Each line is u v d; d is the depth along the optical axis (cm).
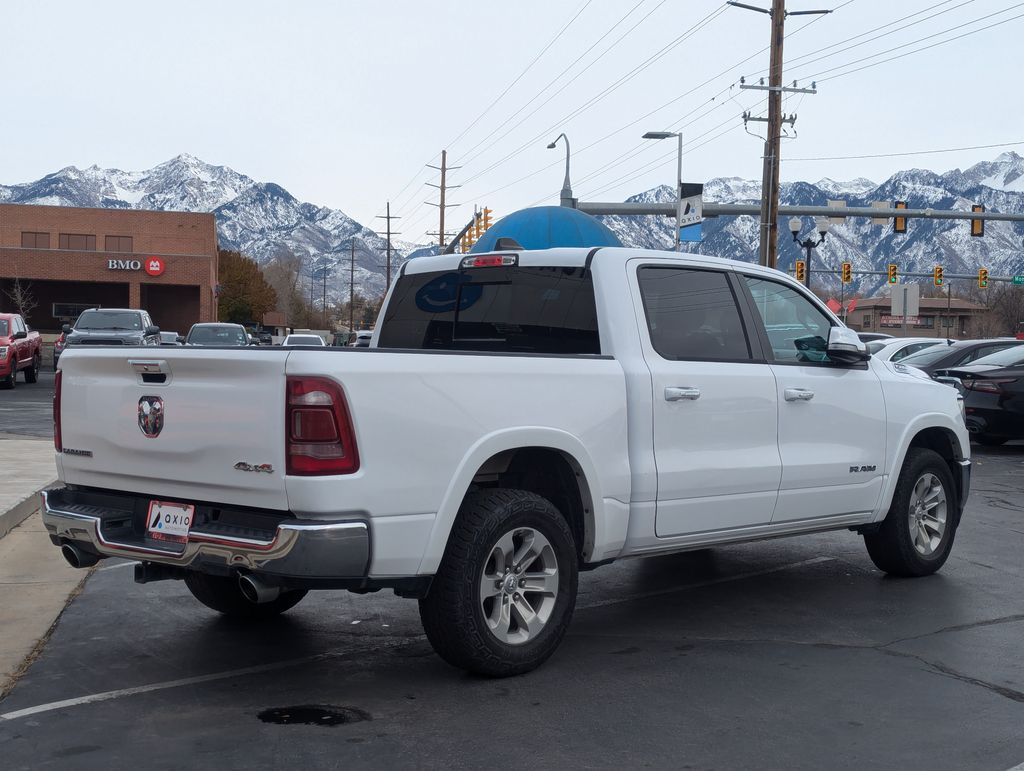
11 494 969
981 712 488
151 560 509
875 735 457
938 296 13138
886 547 765
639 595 723
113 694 507
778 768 421
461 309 676
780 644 601
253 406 473
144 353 512
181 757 428
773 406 660
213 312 7131
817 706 495
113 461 538
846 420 710
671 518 606
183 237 7238
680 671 549
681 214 2986
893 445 745
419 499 489
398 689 517
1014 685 529
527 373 537
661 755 433
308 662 562
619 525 580
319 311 15512
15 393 2598
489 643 519
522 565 539
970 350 1838
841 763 426
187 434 498
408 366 489
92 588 728
